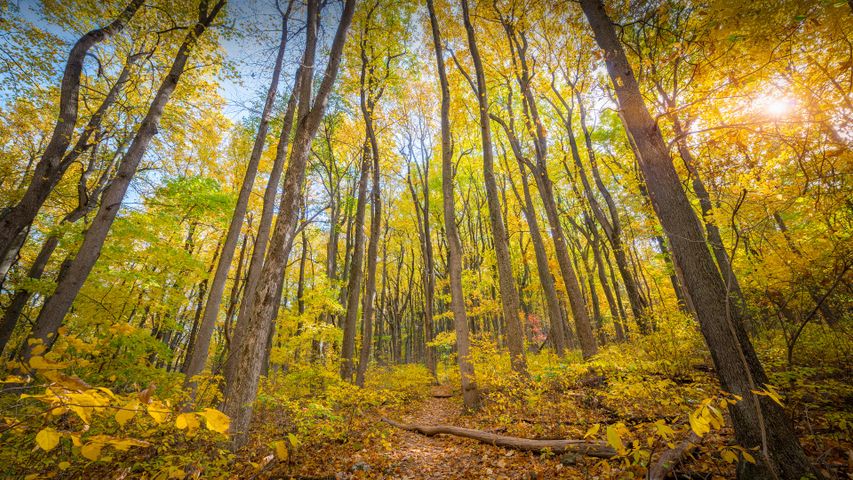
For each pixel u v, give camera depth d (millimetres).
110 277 8047
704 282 3643
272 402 6594
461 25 13391
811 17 3262
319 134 14312
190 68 8195
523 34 12383
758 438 3070
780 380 4520
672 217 3943
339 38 7156
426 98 18641
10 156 8680
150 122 7102
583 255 19766
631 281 11766
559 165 17000
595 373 7578
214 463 4035
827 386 4246
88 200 8414
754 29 3602
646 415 5062
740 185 4414
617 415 5309
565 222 22672
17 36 6723
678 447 3678
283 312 13453
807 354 5508
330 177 14617
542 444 4688
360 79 13297
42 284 7816
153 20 8273
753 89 4324
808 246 4742
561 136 16656
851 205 3885
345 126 15281
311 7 7461
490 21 12930
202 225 13195
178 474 2477
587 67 12508
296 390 9508
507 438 5172
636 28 6137
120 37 8641
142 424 3771
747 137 3998
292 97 9445
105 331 6934
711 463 3492
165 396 5664
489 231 22141
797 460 2926
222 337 16375
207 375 5852
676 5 5223
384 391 9008
